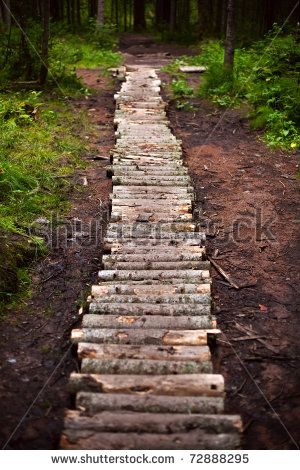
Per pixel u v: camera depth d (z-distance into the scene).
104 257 5.54
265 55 13.48
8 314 4.85
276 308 5.10
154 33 26.25
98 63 16.09
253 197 7.48
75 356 4.31
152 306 4.67
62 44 16.36
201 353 4.02
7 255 5.41
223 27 21.02
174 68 15.59
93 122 10.41
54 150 8.66
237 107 11.40
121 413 3.41
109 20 29.91
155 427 3.31
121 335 4.24
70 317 4.88
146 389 3.63
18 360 4.29
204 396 3.59
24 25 12.48
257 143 9.59
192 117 11.05
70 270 5.64
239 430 3.31
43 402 3.87
